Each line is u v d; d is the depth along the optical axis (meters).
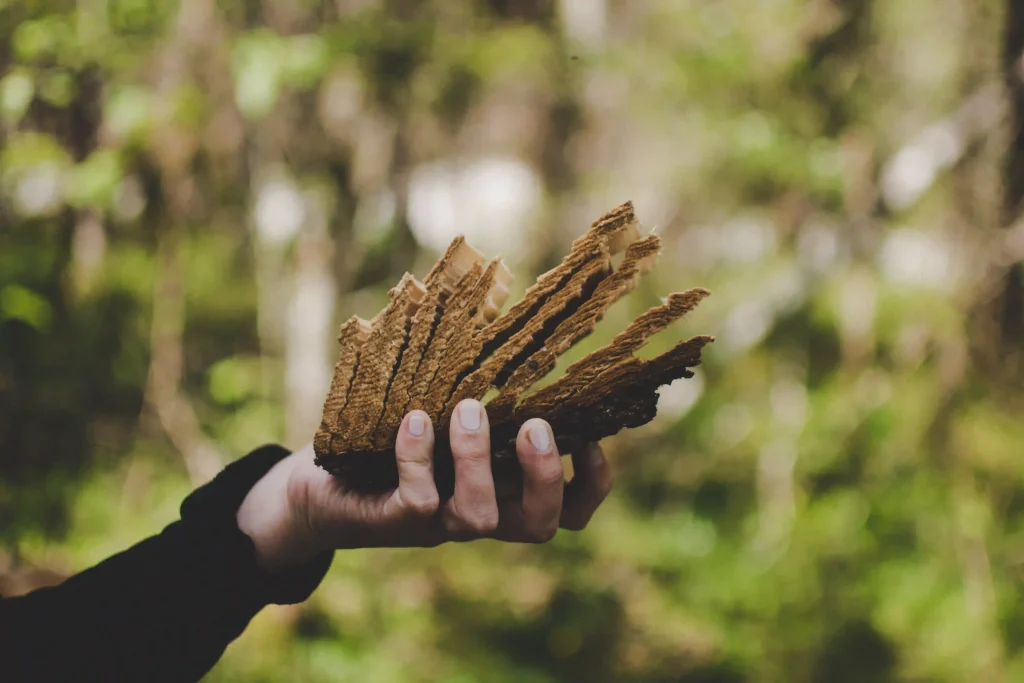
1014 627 2.74
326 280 3.47
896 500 3.05
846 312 3.42
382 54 3.28
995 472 2.99
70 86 2.85
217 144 3.21
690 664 2.86
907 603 2.85
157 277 3.18
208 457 3.21
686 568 3.33
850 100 3.36
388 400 0.73
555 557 3.36
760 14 3.48
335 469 0.77
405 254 3.87
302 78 2.98
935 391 3.11
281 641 2.61
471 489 0.69
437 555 3.23
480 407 0.70
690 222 4.09
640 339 0.69
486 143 3.94
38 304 2.73
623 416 0.72
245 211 3.45
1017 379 3.09
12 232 2.87
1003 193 3.01
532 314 0.71
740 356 3.74
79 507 2.82
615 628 3.01
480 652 2.84
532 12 3.59
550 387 0.71
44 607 0.81
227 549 0.85
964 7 3.04
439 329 0.72
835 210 3.49
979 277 3.04
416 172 3.74
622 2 3.89
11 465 2.80
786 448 3.54
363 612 2.84
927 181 3.11
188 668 0.83
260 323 3.64
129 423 3.12
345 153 3.51
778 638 2.92
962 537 2.90
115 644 0.80
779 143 3.36
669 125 3.76
